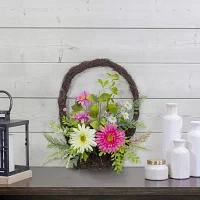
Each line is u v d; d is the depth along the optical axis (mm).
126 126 1574
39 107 1632
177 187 1279
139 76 1618
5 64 1627
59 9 1612
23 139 1637
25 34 1621
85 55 1619
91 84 1624
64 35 1617
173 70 1614
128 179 1396
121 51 1614
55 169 1578
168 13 1604
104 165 1563
